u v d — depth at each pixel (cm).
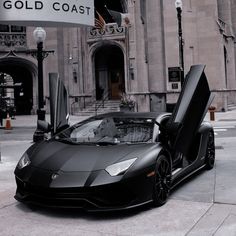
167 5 3306
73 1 1274
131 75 3183
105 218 535
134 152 569
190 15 3344
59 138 682
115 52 3522
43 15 1220
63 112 769
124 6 3338
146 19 3388
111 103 3247
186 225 501
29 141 1512
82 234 482
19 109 3678
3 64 3528
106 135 653
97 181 518
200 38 3375
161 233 478
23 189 573
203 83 682
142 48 3241
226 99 3425
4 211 580
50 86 788
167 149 627
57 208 579
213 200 606
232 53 3919
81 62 3344
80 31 3338
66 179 528
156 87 3378
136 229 493
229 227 491
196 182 730
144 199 545
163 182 590
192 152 773
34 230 501
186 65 3306
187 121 660
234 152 1073
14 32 3506
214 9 3331
